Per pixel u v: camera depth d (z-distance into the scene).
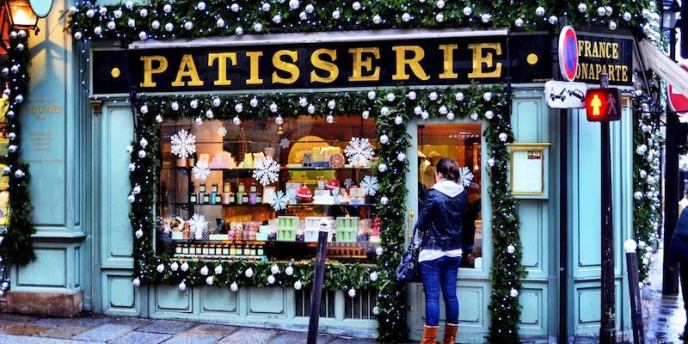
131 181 8.38
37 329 7.98
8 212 8.59
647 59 8.21
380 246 7.86
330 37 7.88
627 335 7.78
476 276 7.75
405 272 7.25
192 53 8.21
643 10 7.71
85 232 8.63
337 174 8.16
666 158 10.93
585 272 7.68
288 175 8.30
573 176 7.62
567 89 7.02
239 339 7.71
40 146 8.54
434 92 7.66
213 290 8.37
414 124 7.85
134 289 8.53
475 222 7.81
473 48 7.65
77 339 7.61
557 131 7.57
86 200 8.65
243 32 8.12
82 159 8.61
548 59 7.52
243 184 8.41
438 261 7.13
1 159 8.72
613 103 6.86
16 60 8.48
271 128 8.30
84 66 8.57
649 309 9.86
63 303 8.52
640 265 8.34
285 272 8.09
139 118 8.34
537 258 7.67
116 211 8.53
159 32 8.28
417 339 7.89
